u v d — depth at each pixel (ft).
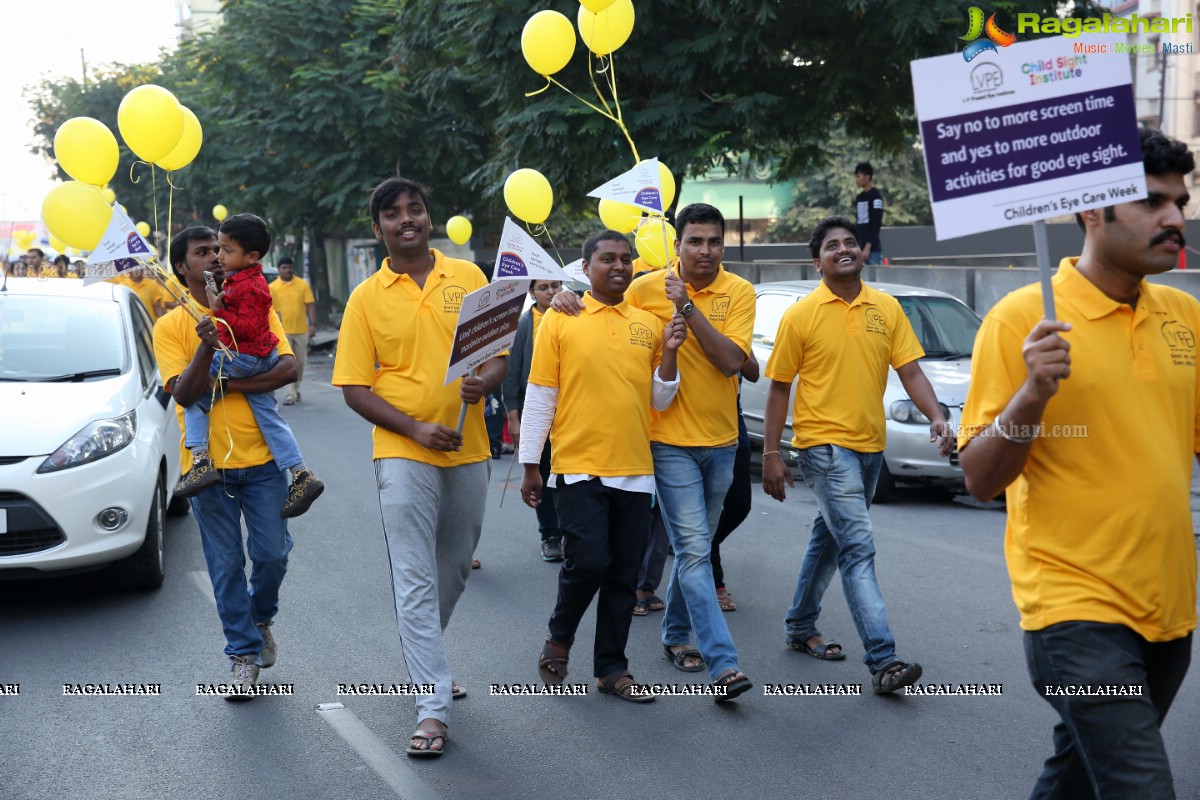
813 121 57.57
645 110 53.16
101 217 17.58
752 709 17.28
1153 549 9.62
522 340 26.27
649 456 17.39
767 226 142.20
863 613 17.90
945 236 9.25
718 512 18.79
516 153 56.29
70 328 25.68
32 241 53.93
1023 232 100.73
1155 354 9.82
